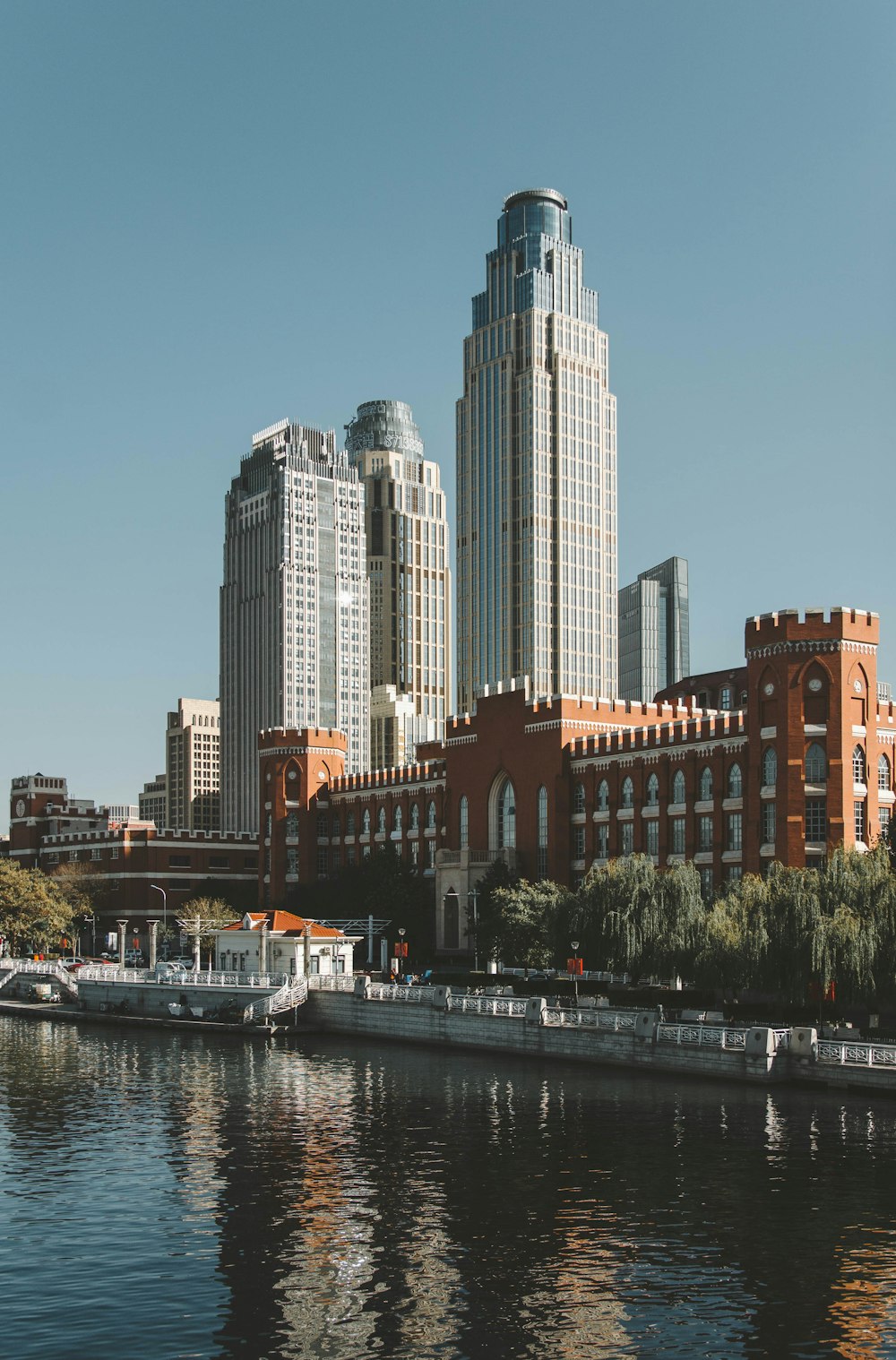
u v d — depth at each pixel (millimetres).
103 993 133875
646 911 99438
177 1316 41406
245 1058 97250
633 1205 52250
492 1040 96750
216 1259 46719
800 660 114250
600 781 138250
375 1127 68125
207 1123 70125
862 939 83625
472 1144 63531
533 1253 46781
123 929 155375
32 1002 143375
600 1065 88125
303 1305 42250
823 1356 38344
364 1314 41531
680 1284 43656
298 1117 71500
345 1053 99500
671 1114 69875
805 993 85188
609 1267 45312
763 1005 93500
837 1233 48469
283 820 186125
